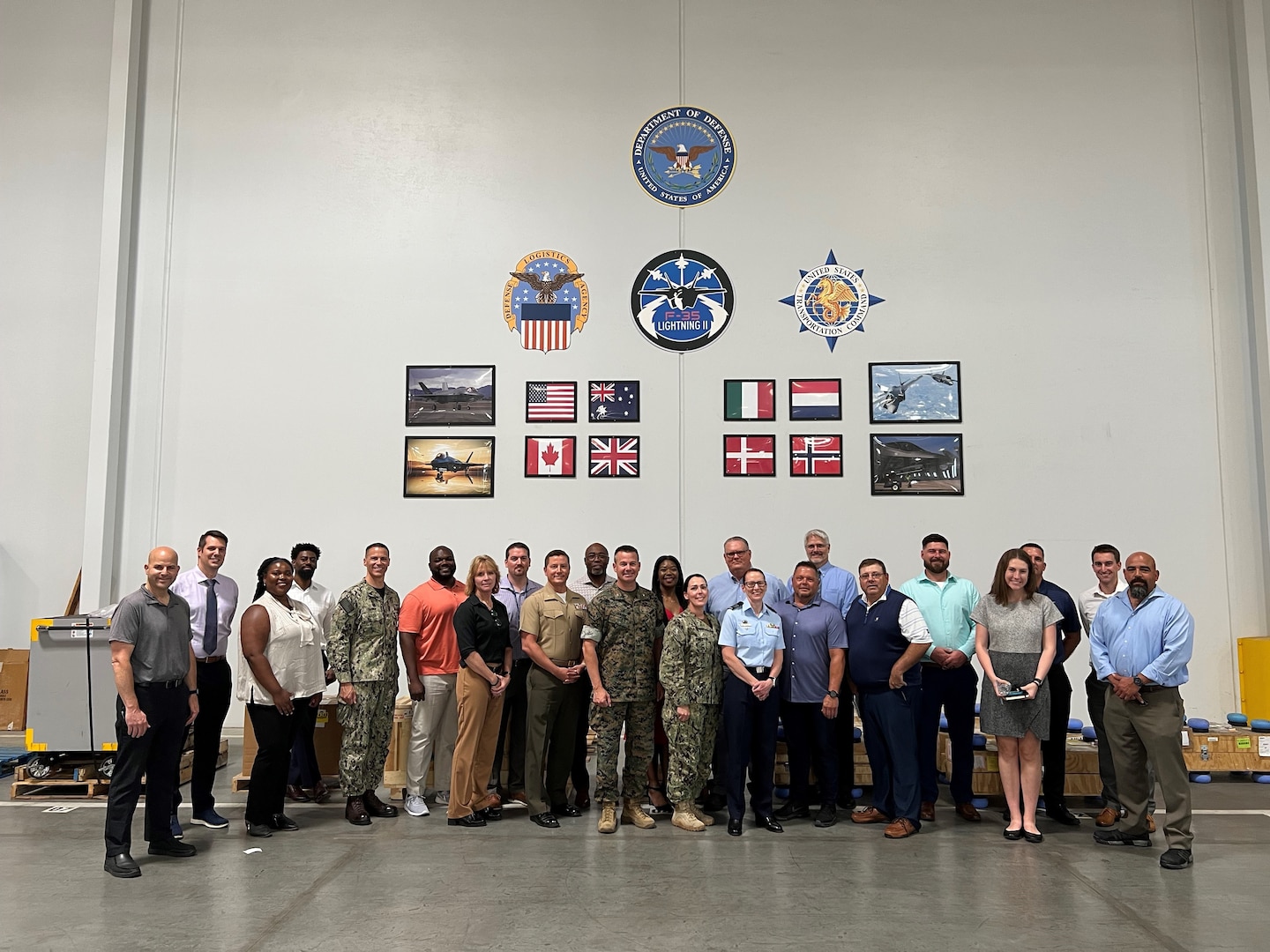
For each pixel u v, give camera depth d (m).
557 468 8.78
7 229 9.38
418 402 8.88
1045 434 8.67
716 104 9.09
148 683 4.77
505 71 9.19
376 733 5.79
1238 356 8.64
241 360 8.94
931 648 5.75
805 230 8.95
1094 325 8.75
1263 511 8.47
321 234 9.06
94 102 9.45
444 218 9.06
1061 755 5.69
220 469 8.84
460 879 4.54
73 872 4.64
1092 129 8.94
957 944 3.71
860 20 9.12
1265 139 8.63
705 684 5.57
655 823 5.70
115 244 8.84
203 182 9.12
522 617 5.74
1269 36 9.02
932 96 9.04
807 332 8.85
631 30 9.18
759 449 8.75
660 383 8.84
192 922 3.93
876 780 5.70
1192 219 8.80
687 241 8.98
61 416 9.23
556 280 8.97
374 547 5.96
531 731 5.67
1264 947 3.68
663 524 8.71
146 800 5.14
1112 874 4.63
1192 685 8.40
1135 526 8.55
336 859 4.89
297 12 9.29
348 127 9.17
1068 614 5.77
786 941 3.73
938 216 8.93
